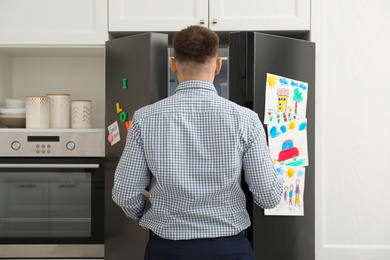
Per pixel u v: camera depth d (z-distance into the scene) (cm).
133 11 211
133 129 113
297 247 187
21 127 227
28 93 260
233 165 109
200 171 108
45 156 212
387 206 207
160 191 113
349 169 207
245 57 172
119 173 114
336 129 206
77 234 213
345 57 207
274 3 208
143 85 179
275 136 179
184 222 111
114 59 194
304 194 189
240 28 208
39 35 214
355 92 207
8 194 214
